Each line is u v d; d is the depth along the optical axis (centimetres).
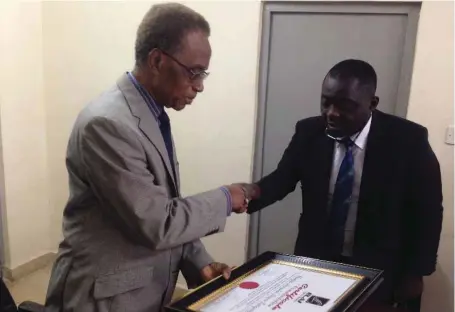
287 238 245
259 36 228
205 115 249
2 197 283
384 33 206
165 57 101
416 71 197
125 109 103
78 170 105
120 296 105
